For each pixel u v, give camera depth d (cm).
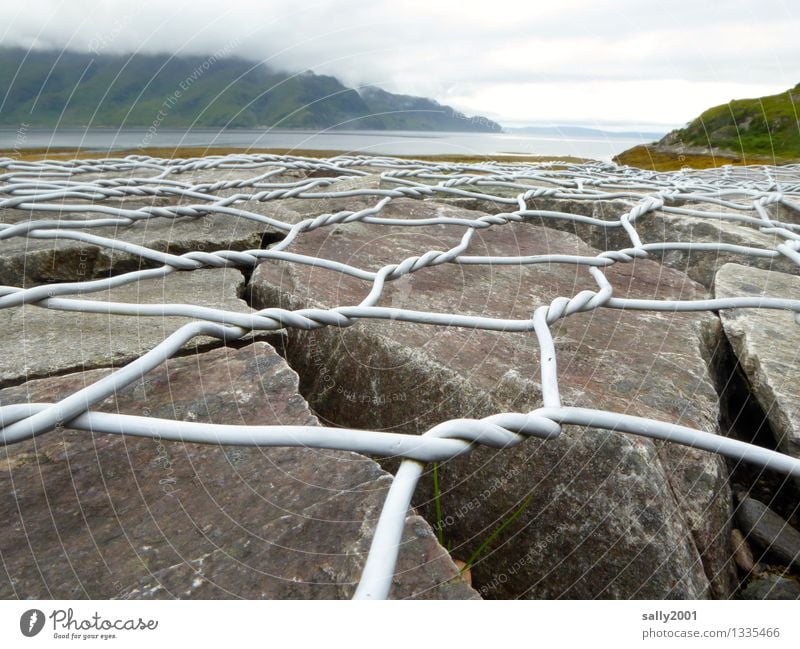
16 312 92
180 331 63
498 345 89
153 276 93
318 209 167
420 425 82
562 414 55
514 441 50
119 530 52
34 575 48
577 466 69
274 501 55
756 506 85
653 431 54
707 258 149
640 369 85
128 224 127
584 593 68
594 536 67
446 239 145
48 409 49
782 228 140
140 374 56
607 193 181
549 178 208
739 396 103
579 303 80
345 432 48
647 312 104
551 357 68
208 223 147
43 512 53
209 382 72
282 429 49
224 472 58
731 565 78
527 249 142
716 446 53
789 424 77
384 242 139
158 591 47
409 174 197
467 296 109
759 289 116
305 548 50
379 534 43
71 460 58
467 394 79
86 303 73
